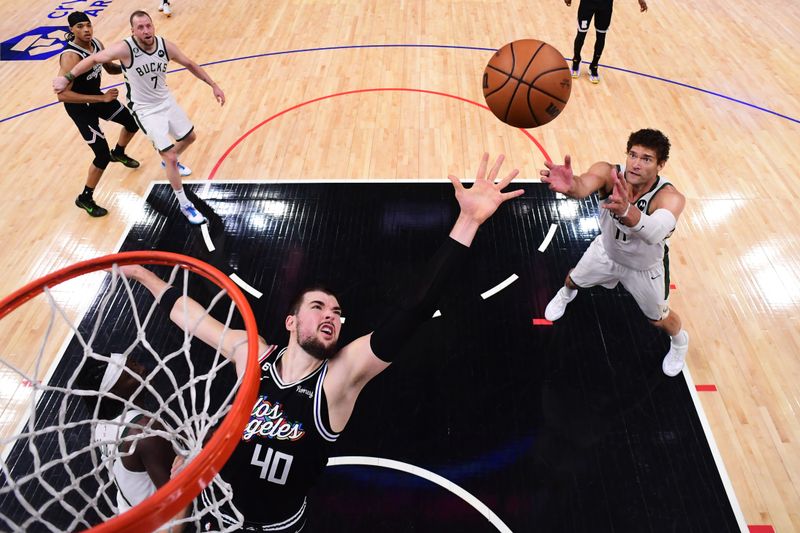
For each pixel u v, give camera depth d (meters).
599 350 3.87
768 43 7.01
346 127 5.72
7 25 7.78
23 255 4.53
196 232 4.68
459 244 1.93
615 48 6.94
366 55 6.85
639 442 3.40
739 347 3.86
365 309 4.11
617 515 3.11
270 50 7.00
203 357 3.81
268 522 2.22
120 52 4.24
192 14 7.87
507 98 3.11
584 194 2.78
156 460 2.35
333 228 4.69
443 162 5.29
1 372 3.73
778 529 3.02
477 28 7.38
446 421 3.52
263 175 5.19
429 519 3.09
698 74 6.44
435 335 3.96
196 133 5.68
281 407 2.11
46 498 3.11
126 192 5.07
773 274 4.29
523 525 3.07
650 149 2.86
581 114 5.84
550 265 4.39
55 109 6.11
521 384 3.70
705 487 3.20
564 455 3.35
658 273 3.27
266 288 4.25
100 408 2.62
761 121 5.73
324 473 3.28
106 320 4.05
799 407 3.53
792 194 4.90
